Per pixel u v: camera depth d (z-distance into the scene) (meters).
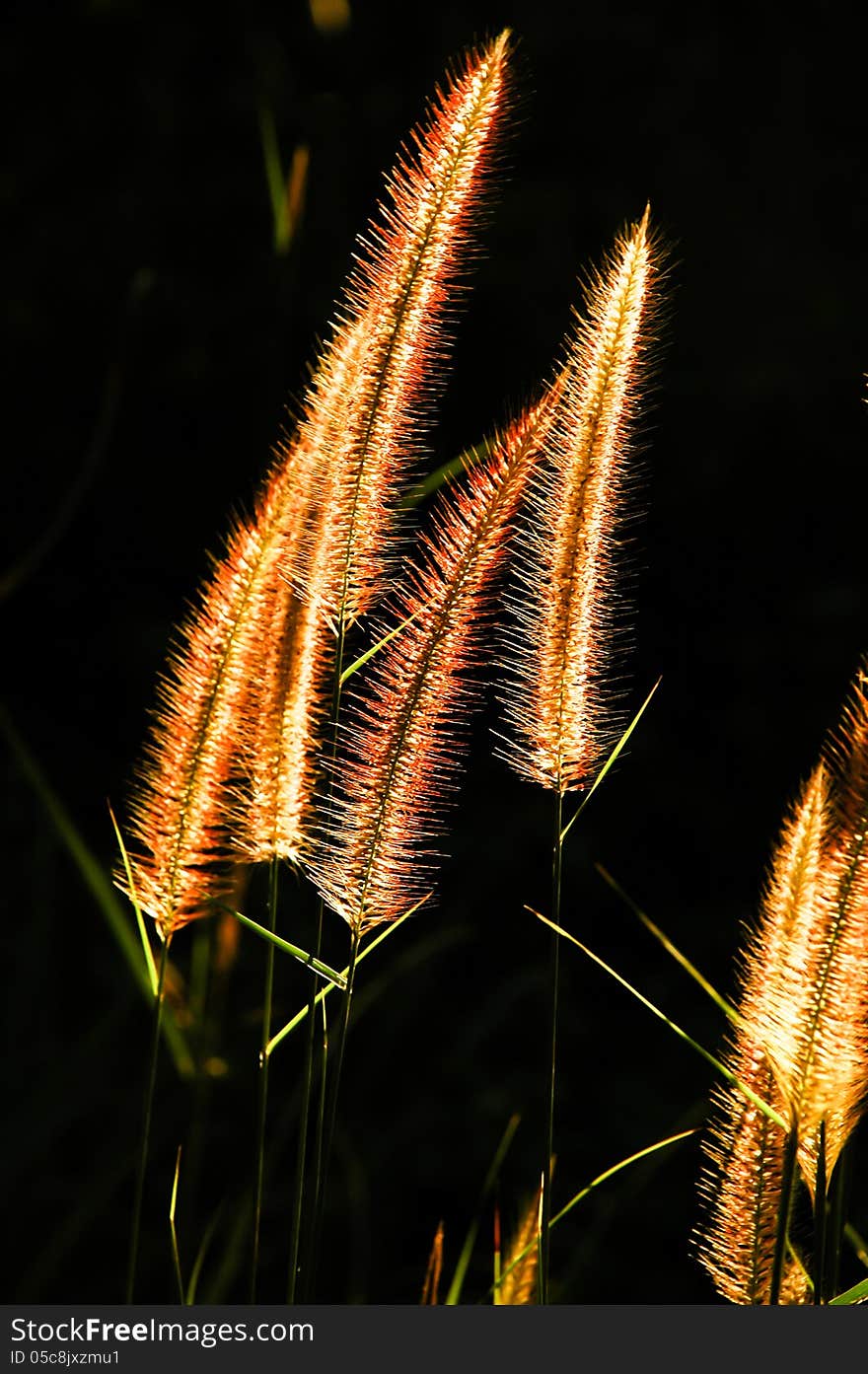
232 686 1.36
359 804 1.36
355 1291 1.63
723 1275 1.36
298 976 2.34
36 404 3.40
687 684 3.39
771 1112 1.34
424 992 2.56
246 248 3.43
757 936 1.36
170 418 3.39
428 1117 2.34
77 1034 2.15
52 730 2.98
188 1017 1.56
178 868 1.36
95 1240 2.03
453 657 1.36
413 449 1.37
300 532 1.36
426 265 1.36
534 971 2.68
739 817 3.12
